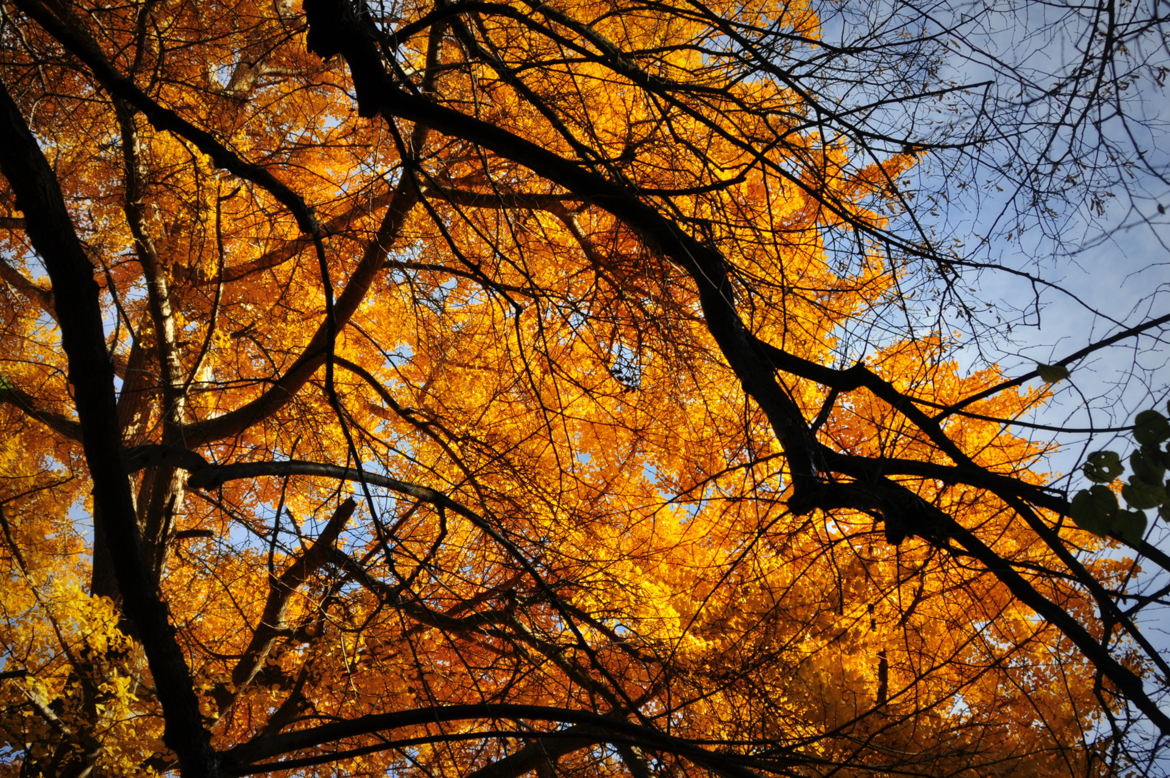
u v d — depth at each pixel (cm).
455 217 725
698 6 385
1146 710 247
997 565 268
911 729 572
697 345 538
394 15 425
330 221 718
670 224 361
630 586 654
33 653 564
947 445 275
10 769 550
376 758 655
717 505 592
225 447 832
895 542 273
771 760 355
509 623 630
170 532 732
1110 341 262
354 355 956
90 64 358
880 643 629
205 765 335
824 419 301
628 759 529
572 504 686
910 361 498
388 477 546
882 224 420
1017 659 532
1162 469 219
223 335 742
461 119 355
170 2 592
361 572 529
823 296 504
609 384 677
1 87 280
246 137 707
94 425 308
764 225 534
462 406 783
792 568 587
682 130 534
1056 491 255
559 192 654
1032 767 567
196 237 737
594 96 562
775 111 384
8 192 673
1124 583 260
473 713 357
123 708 565
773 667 552
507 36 508
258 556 664
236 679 693
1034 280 324
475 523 532
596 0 498
